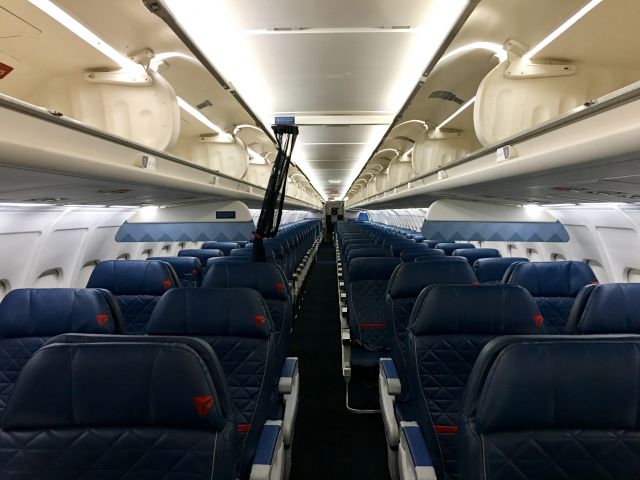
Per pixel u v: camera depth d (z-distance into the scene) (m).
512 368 1.06
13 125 1.26
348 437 3.25
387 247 6.40
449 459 1.95
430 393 2.11
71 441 1.10
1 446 1.09
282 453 2.04
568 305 3.08
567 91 2.67
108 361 1.10
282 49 2.77
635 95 1.25
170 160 2.71
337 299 8.95
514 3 2.06
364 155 8.27
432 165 5.48
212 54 2.62
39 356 1.10
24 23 2.04
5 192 2.17
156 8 1.86
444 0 2.08
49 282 4.25
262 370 2.25
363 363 3.67
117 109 2.74
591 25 2.16
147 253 6.30
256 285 3.13
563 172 1.86
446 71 3.14
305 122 4.65
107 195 2.79
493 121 2.74
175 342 1.13
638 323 2.14
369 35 2.52
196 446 1.10
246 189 5.25
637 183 2.04
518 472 1.08
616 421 1.07
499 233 4.76
